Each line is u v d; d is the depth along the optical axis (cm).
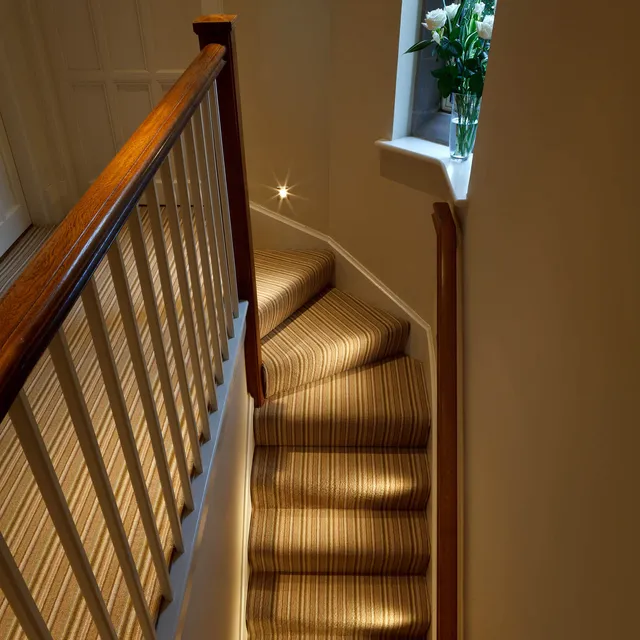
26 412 76
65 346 86
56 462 157
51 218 307
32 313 72
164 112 129
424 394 272
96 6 279
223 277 196
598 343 96
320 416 263
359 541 262
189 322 152
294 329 288
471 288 200
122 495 150
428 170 243
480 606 189
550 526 120
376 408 266
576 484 105
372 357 288
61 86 296
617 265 89
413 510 273
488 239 175
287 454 271
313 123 291
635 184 84
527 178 138
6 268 270
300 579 269
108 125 309
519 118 146
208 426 168
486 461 180
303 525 266
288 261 310
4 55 267
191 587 152
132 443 112
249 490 261
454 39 210
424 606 259
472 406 201
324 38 268
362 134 272
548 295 123
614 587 88
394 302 291
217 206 183
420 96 255
